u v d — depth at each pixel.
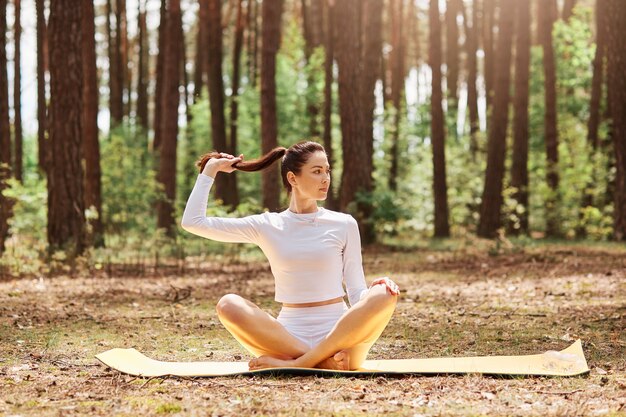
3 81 17.23
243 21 32.81
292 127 28.86
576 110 28.50
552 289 10.47
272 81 19.41
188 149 31.41
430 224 27.12
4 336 7.09
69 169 14.01
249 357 6.32
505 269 13.23
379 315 5.20
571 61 26.48
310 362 5.30
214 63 26.25
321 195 5.37
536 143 28.61
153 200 21.72
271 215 5.50
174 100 20.84
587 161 21.98
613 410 4.19
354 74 19.73
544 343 6.73
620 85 18.33
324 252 5.37
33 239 15.95
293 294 5.40
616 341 6.70
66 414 4.18
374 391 4.75
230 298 5.38
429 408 4.27
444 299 9.92
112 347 6.69
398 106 31.98
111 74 29.70
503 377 5.23
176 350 6.62
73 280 12.03
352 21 19.62
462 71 40.69
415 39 38.84
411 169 29.27
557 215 21.77
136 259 15.86
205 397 4.57
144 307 9.32
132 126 29.09
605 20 18.69
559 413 4.11
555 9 29.61
